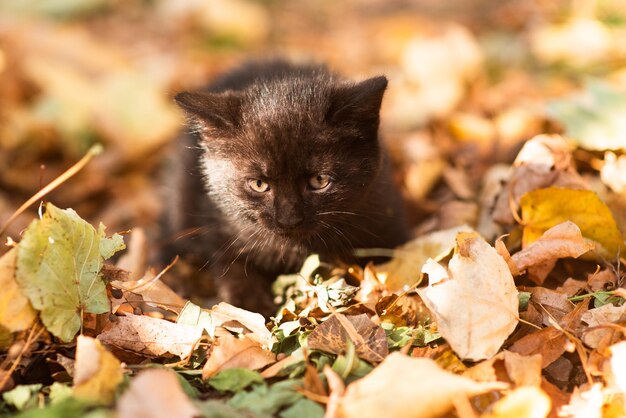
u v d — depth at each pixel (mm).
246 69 498
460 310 350
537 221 403
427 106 590
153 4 920
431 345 357
